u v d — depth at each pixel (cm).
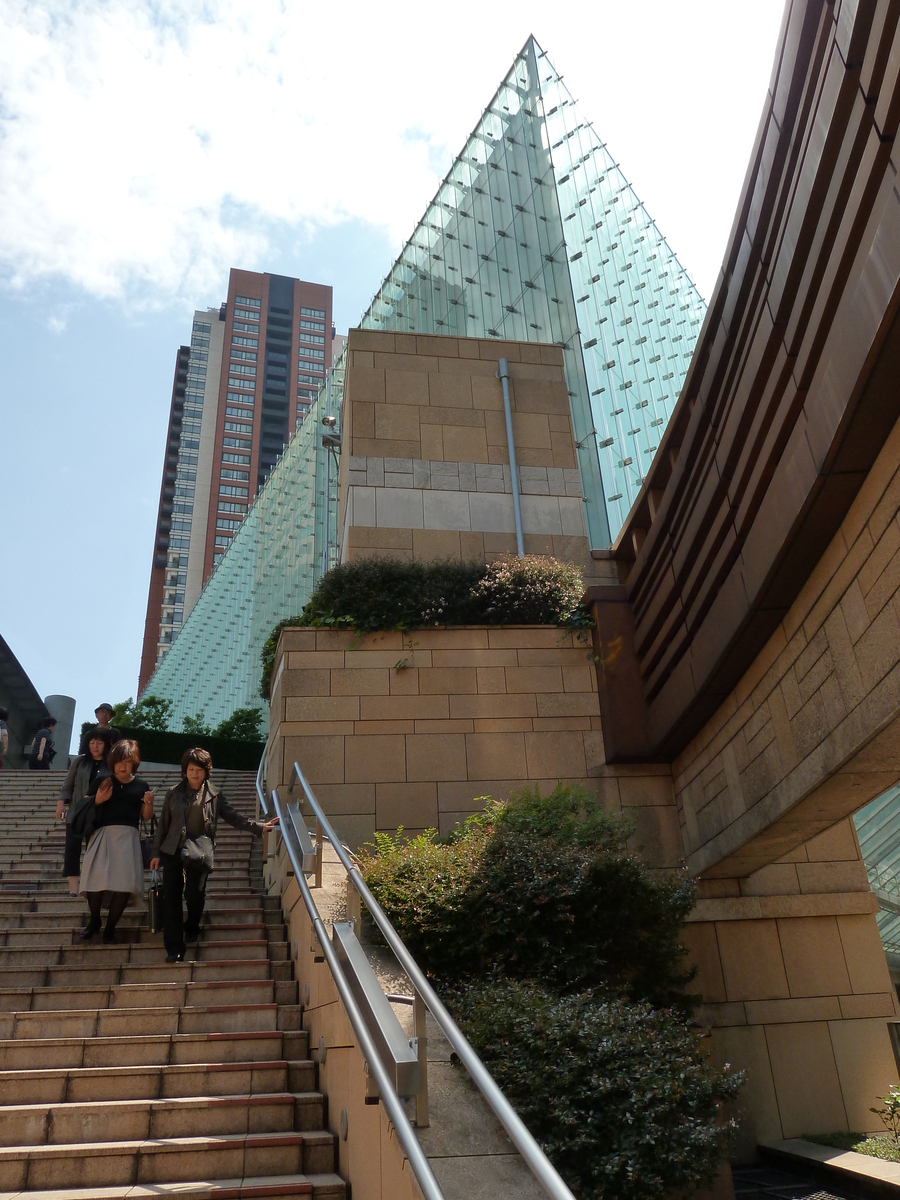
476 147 3028
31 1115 439
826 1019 942
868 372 485
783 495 640
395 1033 336
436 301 3034
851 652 620
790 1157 820
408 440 1327
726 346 743
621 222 2616
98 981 611
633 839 1012
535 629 1097
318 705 1030
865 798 725
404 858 665
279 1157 428
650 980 665
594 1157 390
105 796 672
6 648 2380
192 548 11500
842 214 525
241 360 12988
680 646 920
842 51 498
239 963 634
